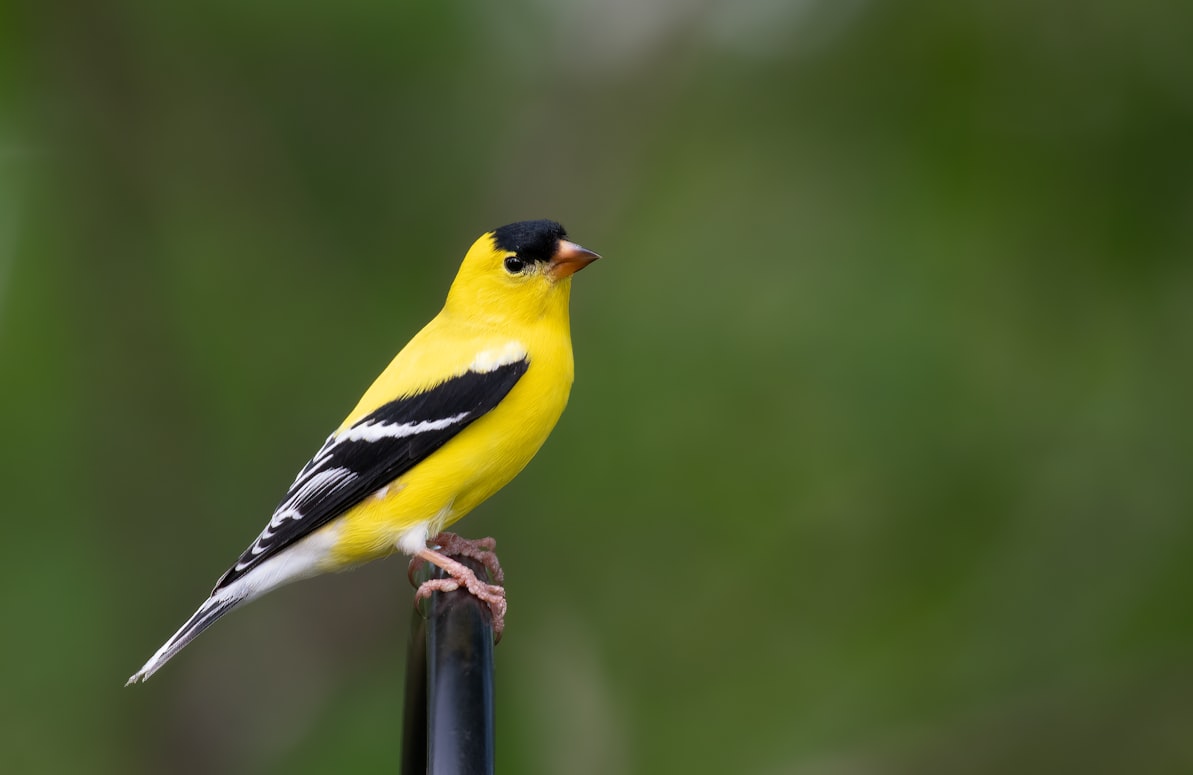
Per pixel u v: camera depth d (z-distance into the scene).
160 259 12.46
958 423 11.48
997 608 11.88
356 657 12.59
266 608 12.57
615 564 12.34
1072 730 11.54
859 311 11.52
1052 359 11.36
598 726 11.51
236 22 11.84
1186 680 11.47
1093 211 11.08
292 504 7.83
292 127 12.55
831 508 12.00
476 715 5.80
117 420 12.13
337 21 11.80
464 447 7.80
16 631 11.34
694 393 11.98
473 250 8.13
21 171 11.79
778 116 12.53
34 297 11.66
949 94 11.53
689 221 12.94
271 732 12.25
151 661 7.36
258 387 12.36
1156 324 11.11
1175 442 11.41
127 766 11.80
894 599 12.05
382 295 12.52
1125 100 11.07
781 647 12.24
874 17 11.89
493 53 12.88
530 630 12.02
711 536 12.24
